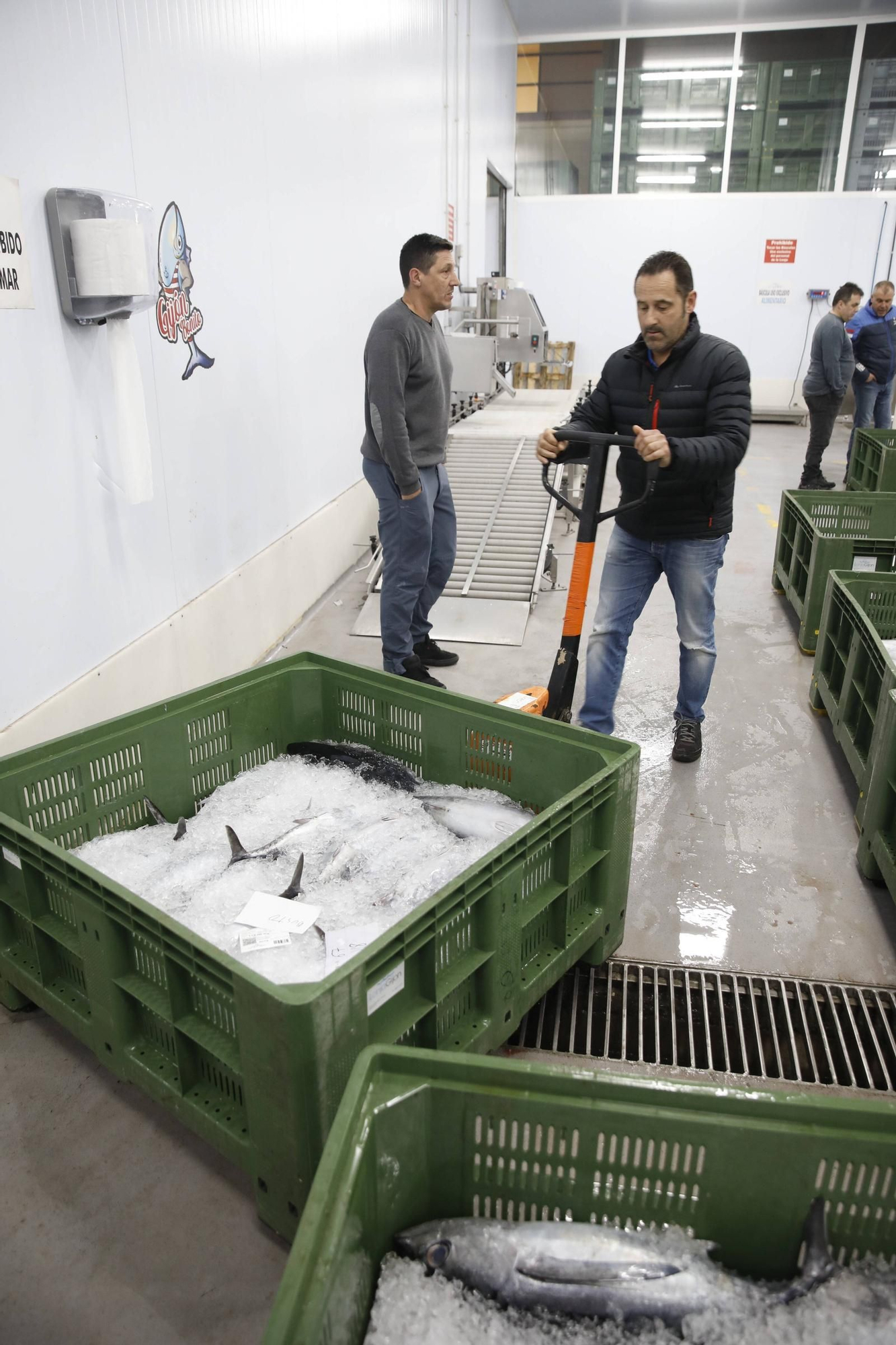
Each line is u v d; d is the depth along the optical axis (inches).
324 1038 49.8
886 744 89.0
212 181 122.3
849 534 180.7
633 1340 42.8
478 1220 46.3
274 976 64.0
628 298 406.9
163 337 112.1
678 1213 45.8
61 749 80.4
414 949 56.2
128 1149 62.9
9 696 87.2
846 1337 41.7
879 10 353.4
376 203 198.7
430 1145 46.1
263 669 99.0
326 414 176.1
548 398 290.0
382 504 129.1
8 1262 55.1
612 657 113.3
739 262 394.6
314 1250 36.1
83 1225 57.4
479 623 162.4
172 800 91.5
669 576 110.7
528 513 191.9
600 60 389.1
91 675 99.8
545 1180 46.1
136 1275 54.3
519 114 403.5
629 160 398.9
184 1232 57.0
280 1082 50.3
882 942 85.7
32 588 89.7
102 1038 65.1
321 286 167.6
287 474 157.6
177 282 114.5
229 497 134.6
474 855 78.4
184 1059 59.4
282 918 70.3
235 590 136.7
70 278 89.3
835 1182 43.6
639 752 75.5
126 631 107.6
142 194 104.7
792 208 383.9
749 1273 46.7
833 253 387.2
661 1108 43.6
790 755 121.5
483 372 230.1
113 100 97.7
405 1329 42.3
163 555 115.6
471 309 277.9
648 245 398.6
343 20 170.9
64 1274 54.4
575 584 97.1
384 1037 56.0
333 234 172.9
